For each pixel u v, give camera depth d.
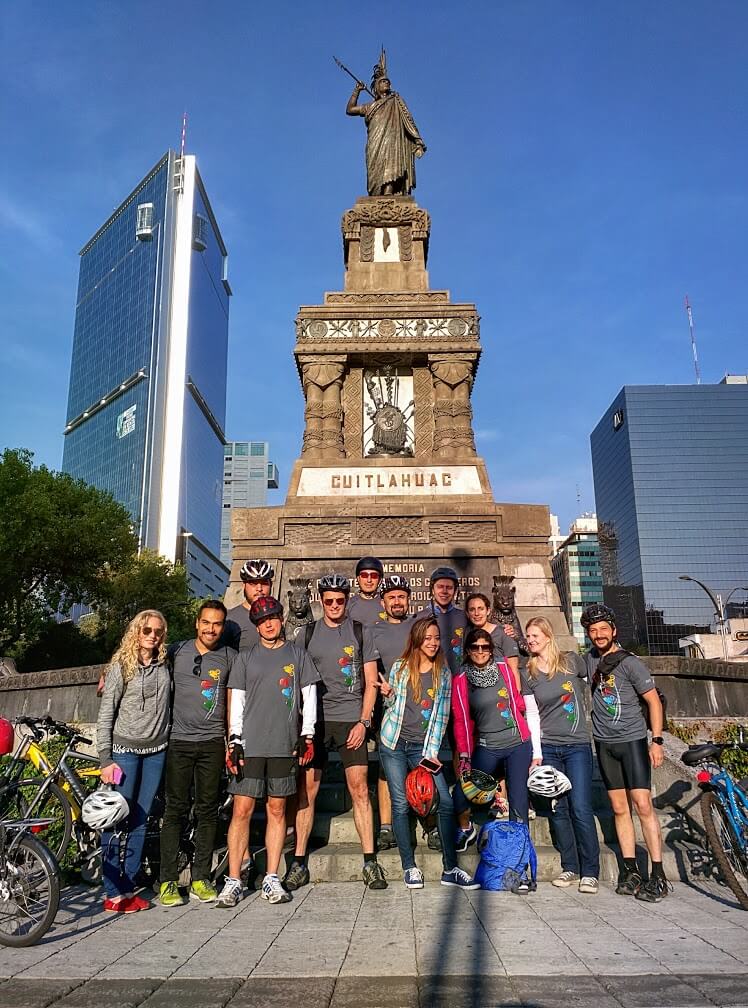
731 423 145.12
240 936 5.26
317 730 7.06
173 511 149.75
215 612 6.72
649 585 137.50
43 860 5.26
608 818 7.79
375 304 15.82
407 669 6.79
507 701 6.86
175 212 170.25
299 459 14.74
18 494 37.41
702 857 7.08
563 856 6.79
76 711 11.31
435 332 15.45
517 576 13.30
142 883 6.89
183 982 4.34
